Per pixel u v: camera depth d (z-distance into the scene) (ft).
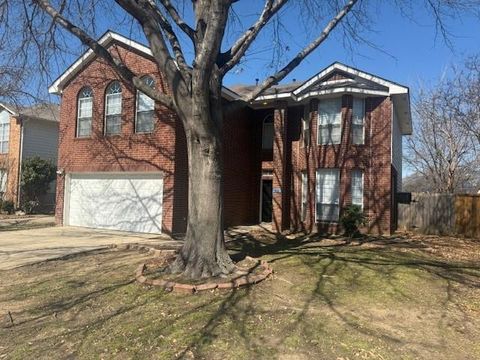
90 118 56.03
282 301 21.25
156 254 34.35
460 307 21.49
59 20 27.86
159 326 17.88
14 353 15.89
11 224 61.98
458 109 70.54
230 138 59.57
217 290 22.76
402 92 52.16
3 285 25.58
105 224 53.98
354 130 54.80
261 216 65.21
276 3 27.07
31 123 83.51
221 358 14.94
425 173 103.76
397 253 37.96
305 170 57.77
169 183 48.70
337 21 29.58
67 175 57.52
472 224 56.65
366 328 17.93
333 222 55.11
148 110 51.16
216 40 23.00
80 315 19.79
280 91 59.16
